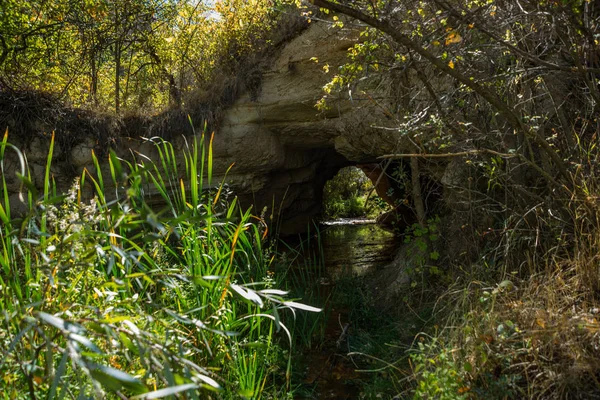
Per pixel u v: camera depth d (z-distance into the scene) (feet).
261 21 34.81
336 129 32.58
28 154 33.09
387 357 16.88
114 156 6.59
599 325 10.22
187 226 13.91
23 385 8.46
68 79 41.37
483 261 16.96
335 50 30.04
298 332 20.12
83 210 9.16
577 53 13.53
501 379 10.15
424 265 21.22
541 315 10.88
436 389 10.56
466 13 13.56
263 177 37.86
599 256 11.91
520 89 16.93
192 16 40.34
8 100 33.12
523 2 14.20
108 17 41.22
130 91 45.83
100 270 12.24
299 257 39.37
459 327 12.04
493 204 18.61
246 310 15.76
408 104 21.15
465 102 17.66
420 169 26.16
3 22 34.30
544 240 15.47
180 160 35.22
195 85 38.42
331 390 16.44
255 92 34.35
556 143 15.98
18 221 7.47
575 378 9.63
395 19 15.87
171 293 12.95
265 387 15.33
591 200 12.69
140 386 5.77
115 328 7.07
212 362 12.07
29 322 6.54
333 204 71.72
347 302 24.68
